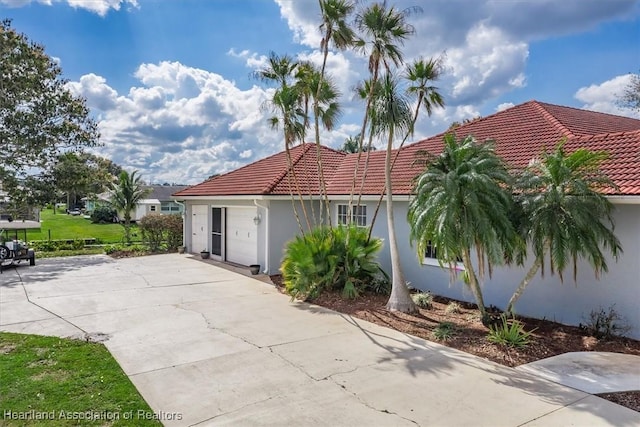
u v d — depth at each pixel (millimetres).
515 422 4832
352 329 8609
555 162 7387
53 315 9570
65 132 22859
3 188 22688
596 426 4730
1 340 7699
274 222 15094
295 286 11336
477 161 7832
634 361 6715
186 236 21344
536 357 6945
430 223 7871
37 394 5414
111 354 7012
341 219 15102
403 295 9930
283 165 17281
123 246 23594
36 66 21750
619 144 9320
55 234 35469
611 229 7953
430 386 5832
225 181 18969
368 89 10875
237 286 13180
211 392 5609
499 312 9734
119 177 26844
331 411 5090
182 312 9938
